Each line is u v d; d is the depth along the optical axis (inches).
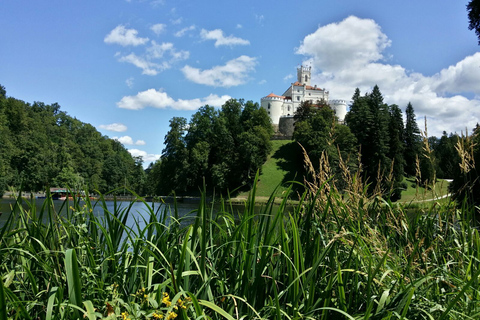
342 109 3703.3
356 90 3353.8
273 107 3740.2
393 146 2060.8
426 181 127.0
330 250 96.1
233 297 86.7
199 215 92.6
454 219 123.6
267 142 2517.2
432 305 87.7
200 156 2439.7
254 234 100.0
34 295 88.0
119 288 98.0
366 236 111.3
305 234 103.6
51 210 105.9
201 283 98.0
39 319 93.3
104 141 4571.9
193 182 2444.6
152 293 88.1
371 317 82.0
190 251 87.2
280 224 95.7
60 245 108.3
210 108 2827.3
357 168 125.1
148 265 93.7
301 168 2386.8
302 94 3929.6
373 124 2043.6
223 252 104.2
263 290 97.3
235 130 2640.3
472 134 121.0
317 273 102.0
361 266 103.6
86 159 2960.1
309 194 114.7
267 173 2394.2
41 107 4790.8
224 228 121.6
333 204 113.0
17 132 2952.8
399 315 77.2
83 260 103.7
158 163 2657.5
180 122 2662.4
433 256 107.5
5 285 82.0
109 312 75.5
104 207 107.1
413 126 2448.3
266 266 103.1
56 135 3725.4
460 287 92.5
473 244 112.8
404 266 103.7
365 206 119.7
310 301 88.1
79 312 71.7
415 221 120.9
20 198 99.7
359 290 98.1
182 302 79.0
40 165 1883.6
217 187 2230.6
